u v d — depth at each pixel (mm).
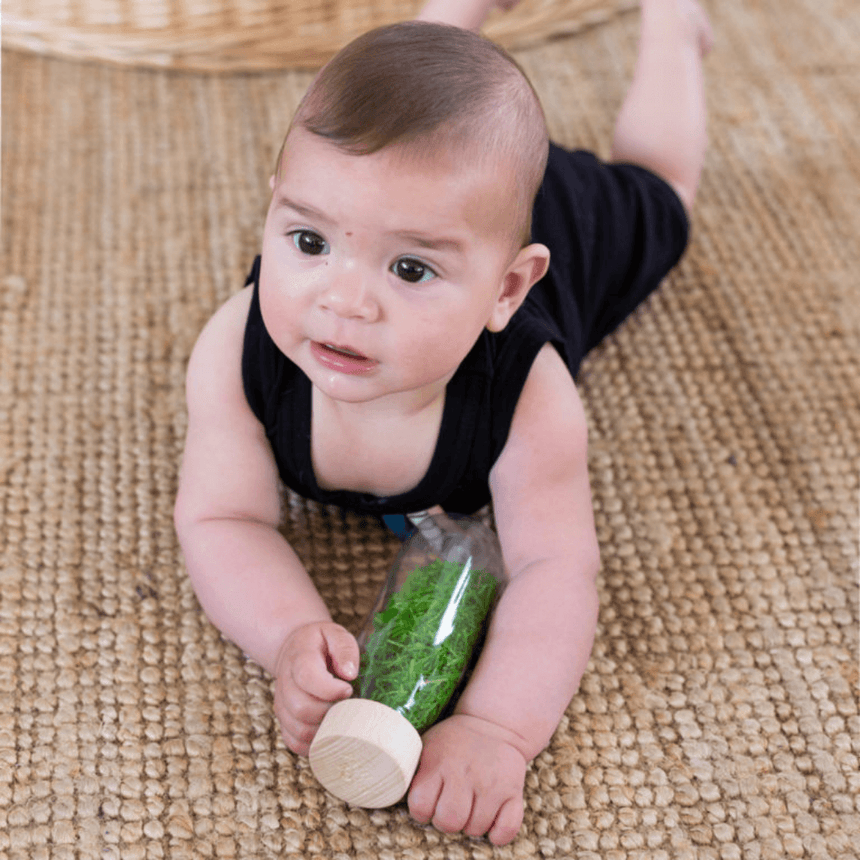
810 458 1047
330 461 831
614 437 1048
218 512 827
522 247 691
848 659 901
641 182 1104
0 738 801
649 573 948
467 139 607
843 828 801
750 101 1429
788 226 1275
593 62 1465
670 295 1186
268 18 1374
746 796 813
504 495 837
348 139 598
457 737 744
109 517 948
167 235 1199
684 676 881
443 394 792
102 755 798
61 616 878
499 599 829
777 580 950
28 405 1026
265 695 840
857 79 1471
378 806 742
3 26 1373
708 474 1026
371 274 622
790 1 1574
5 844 748
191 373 844
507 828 741
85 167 1267
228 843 758
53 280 1142
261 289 667
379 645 768
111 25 1374
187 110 1347
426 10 1167
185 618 885
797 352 1141
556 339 842
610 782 812
